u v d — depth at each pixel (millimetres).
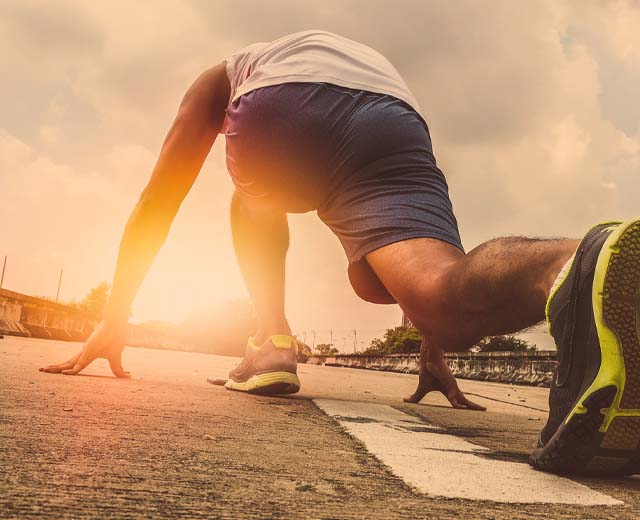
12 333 18047
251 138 2156
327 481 1064
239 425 1750
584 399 1175
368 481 1090
